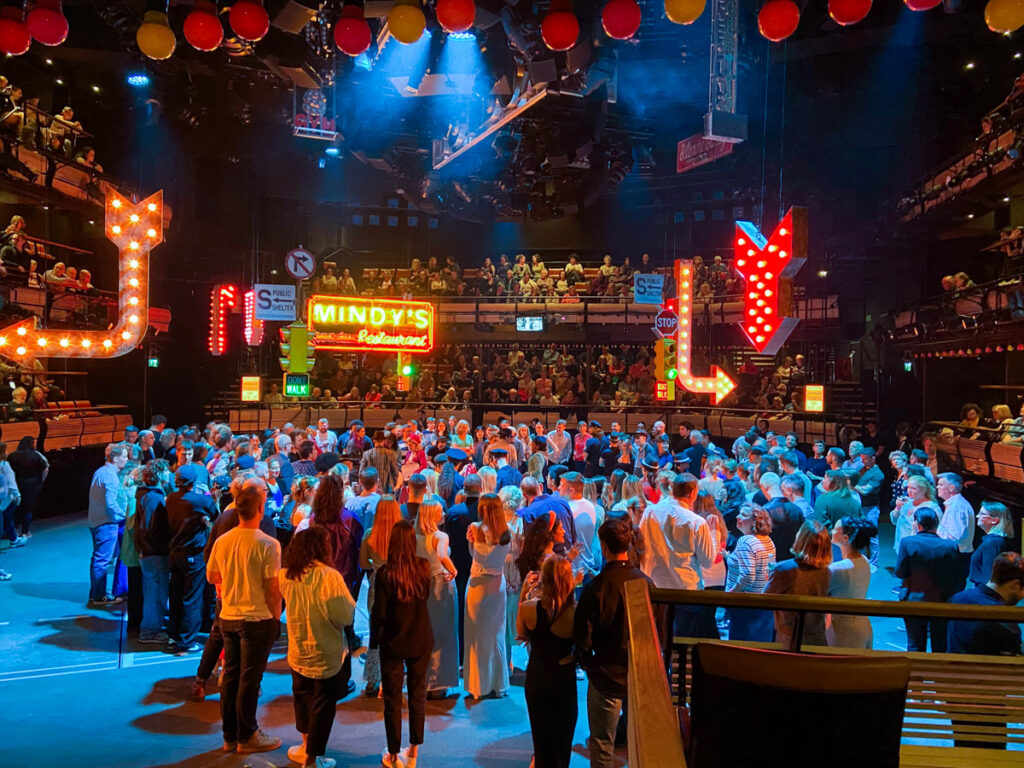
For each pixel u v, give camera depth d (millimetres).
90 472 18031
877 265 21219
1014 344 13727
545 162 12789
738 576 6656
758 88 22422
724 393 14703
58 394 17859
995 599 5199
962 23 19203
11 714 6625
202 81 16203
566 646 5121
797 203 23531
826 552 5652
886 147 22469
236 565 5840
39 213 21359
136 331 9133
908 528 9117
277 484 9953
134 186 22172
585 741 6348
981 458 12938
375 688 7141
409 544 5664
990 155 14078
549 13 6164
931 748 3520
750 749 2119
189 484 8281
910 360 19656
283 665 7965
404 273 27953
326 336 16750
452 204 16172
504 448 12891
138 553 8672
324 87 11406
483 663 7031
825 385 19109
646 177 27219
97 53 21406
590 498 8586
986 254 19797
